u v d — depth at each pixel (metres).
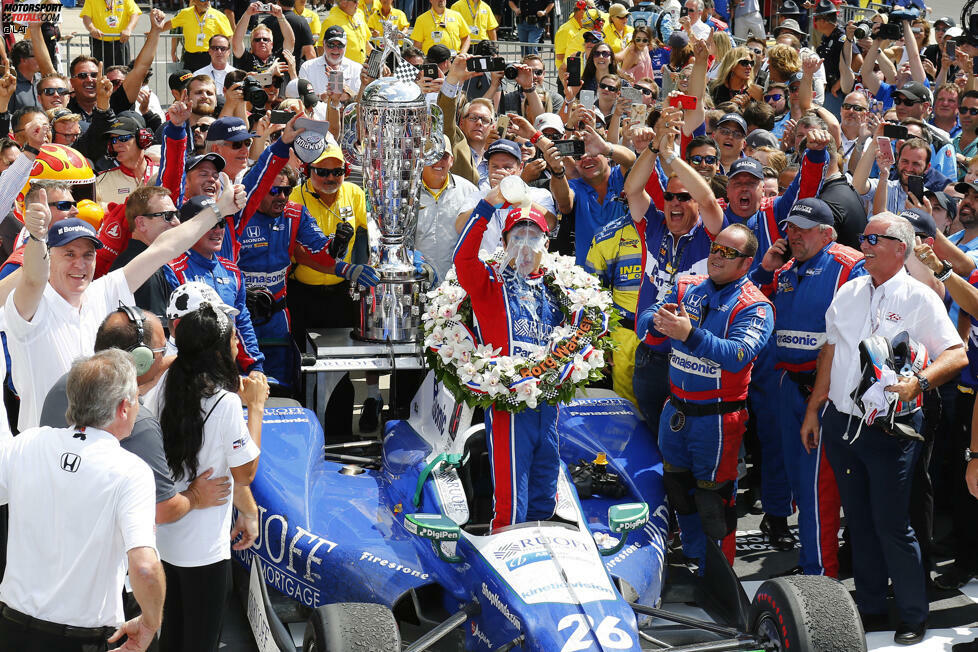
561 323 7.64
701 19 21.27
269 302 10.38
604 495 8.48
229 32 19.80
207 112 14.20
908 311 8.13
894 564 8.23
